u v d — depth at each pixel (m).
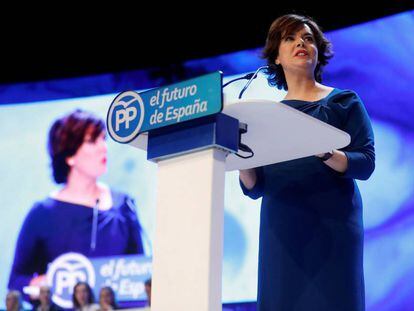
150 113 2.10
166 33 6.67
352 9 5.56
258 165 2.47
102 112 6.87
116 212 6.48
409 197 4.84
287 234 2.51
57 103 7.07
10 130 7.14
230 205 5.66
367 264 4.87
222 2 6.37
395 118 5.08
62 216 6.70
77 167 6.79
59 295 6.52
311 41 2.77
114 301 6.21
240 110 2.03
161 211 2.05
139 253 6.28
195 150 2.03
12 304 6.41
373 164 2.54
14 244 6.80
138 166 6.50
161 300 1.97
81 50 7.06
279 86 2.93
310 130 2.16
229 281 5.52
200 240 1.94
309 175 2.55
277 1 6.05
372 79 5.27
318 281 2.42
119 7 6.79
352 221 2.50
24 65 7.25
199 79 2.00
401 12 5.27
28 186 6.93
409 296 4.68
